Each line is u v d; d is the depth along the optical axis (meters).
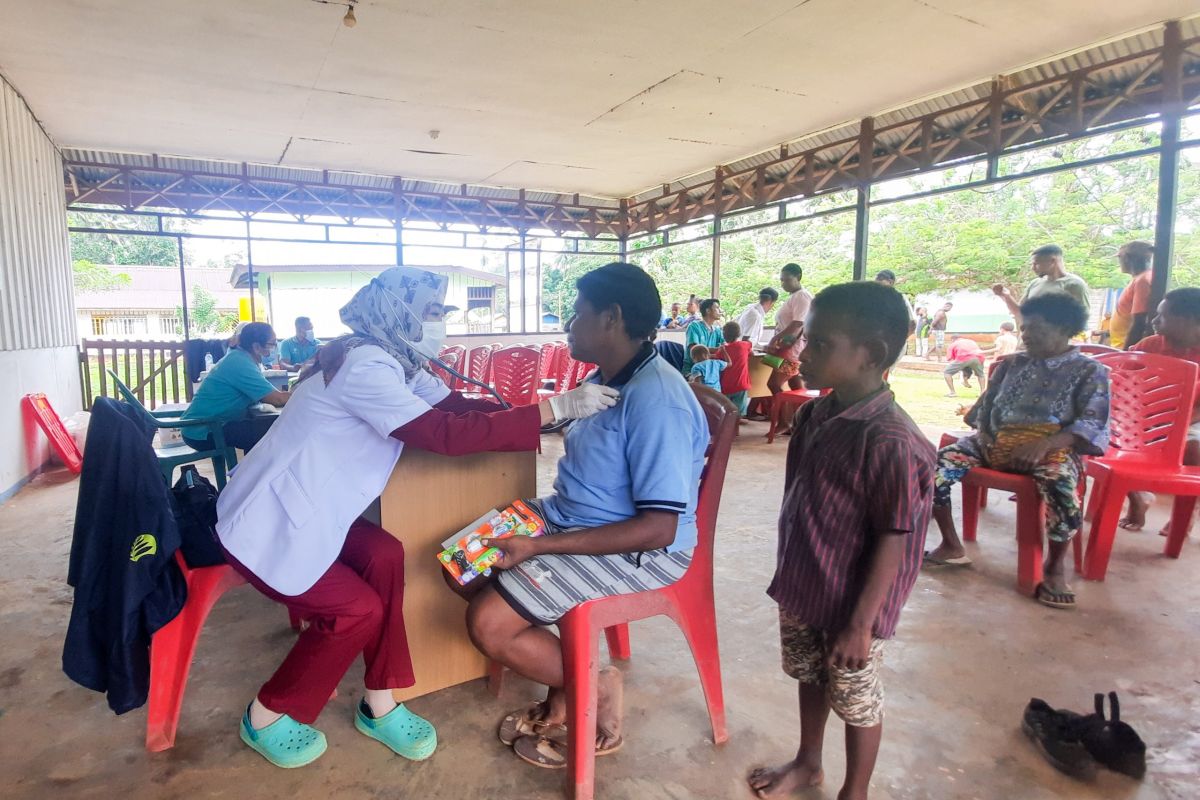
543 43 4.87
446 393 1.83
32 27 4.49
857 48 4.99
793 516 1.43
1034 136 5.75
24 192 5.43
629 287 1.50
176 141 7.40
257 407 3.82
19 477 4.56
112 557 1.60
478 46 4.92
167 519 1.60
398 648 1.70
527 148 7.88
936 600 2.60
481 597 1.56
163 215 8.56
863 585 1.26
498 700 1.96
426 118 6.66
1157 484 2.68
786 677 2.07
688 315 10.34
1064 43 4.93
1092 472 2.90
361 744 1.75
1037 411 2.66
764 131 7.21
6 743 1.76
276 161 8.42
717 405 1.73
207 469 4.76
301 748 1.67
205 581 1.74
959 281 13.39
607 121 6.80
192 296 21.92
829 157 7.61
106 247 24.67
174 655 1.72
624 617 1.58
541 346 6.12
